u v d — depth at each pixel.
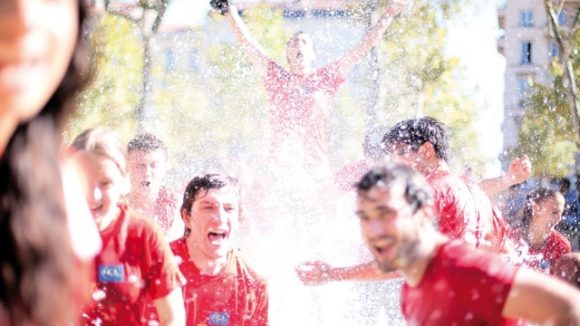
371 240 3.63
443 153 6.14
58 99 2.26
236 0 22.70
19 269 2.18
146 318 4.57
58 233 2.23
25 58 1.95
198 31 20.83
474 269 3.50
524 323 4.46
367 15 19.36
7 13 1.92
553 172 19.55
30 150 2.18
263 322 5.69
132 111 18.47
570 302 3.39
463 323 3.54
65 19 2.04
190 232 5.48
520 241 8.13
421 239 3.59
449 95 21.19
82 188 2.68
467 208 5.82
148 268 4.49
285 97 9.10
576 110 17.36
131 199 7.12
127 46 18.62
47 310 2.22
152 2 19.00
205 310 5.46
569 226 12.05
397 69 20.28
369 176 3.63
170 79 19.89
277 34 22.41
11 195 2.17
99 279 4.42
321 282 5.57
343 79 9.22
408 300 3.82
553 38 17.39
